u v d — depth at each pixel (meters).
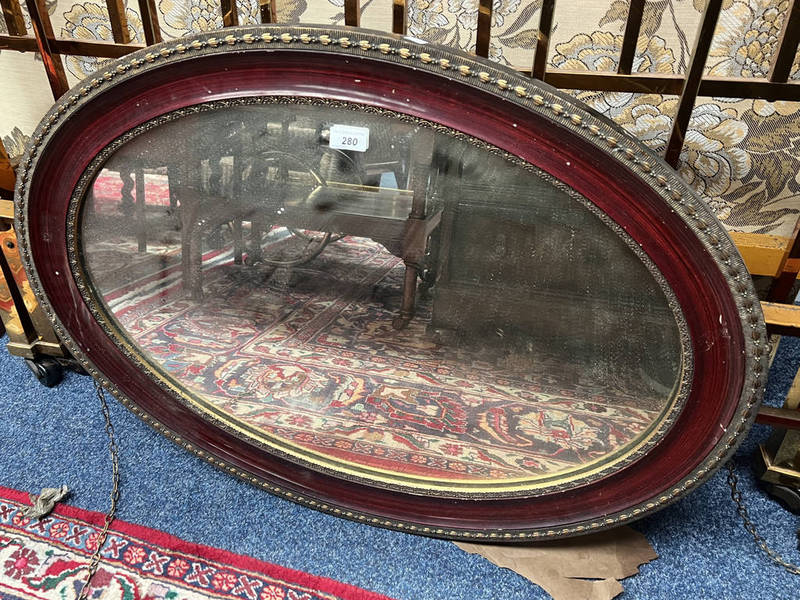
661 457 0.55
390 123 0.49
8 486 0.72
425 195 0.54
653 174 0.44
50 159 0.57
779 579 0.62
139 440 0.81
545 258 0.54
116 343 0.70
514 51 0.75
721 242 0.44
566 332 0.58
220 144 0.55
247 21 0.80
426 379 0.68
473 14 0.73
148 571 0.62
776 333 0.52
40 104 0.97
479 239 0.55
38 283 0.67
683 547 0.66
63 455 0.78
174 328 0.71
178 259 0.66
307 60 0.46
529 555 0.65
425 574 0.64
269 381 0.72
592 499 0.60
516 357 0.62
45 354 0.92
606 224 0.48
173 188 0.59
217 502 0.72
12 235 0.79
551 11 0.46
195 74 0.49
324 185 0.56
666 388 0.53
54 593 0.59
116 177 0.59
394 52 0.44
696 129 0.77
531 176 0.48
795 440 0.67
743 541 0.67
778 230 0.81
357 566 0.64
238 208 0.60
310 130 0.52
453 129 0.47
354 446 0.70
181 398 0.71
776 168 0.77
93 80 0.51
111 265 0.66
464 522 0.66
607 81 0.51
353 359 0.69
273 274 0.66
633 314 0.53
